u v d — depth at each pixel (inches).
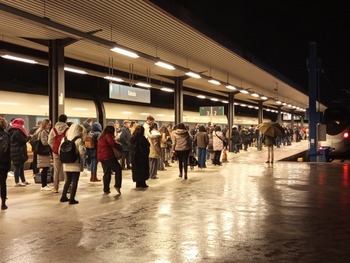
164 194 379.9
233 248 211.9
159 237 233.9
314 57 765.3
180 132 496.1
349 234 238.4
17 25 440.8
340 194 376.8
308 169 604.1
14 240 228.8
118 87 619.8
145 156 419.2
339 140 849.5
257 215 289.0
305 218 279.1
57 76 493.0
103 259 196.4
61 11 416.5
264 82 1024.9
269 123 702.5
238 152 1038.4
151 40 552.7
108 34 513.0
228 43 633.0
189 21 490.3
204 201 343.6
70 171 333.7
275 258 195.5
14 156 414.9
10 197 361.7
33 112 648.4
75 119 753.0
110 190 403.9
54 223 267.7
